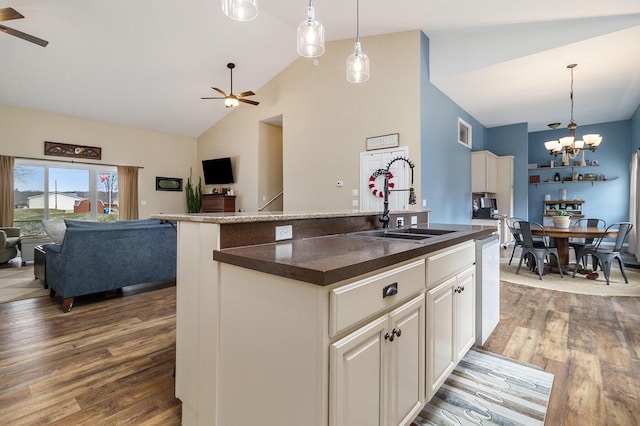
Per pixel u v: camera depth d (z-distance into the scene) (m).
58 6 4.16
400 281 1.28
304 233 1.76
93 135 6.93
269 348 1.10
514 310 3.12
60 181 6.60
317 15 4.19
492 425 1.52
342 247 1.40
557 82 4.73
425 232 2.53
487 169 6.30
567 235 4.21
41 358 2.15
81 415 1.57
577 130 7.49
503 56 4.12
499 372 1.98
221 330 1.31
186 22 4.79
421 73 4.47
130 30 4.76
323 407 0.95
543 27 3.84
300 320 0.99
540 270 4.34
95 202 7.05
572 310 3.11
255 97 6.91
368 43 4.97
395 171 4.65
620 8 3.26
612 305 3.25
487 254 2.33
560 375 1.95
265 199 7.12
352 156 5.17
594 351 2.25
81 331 2.61
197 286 1.43
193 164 8.54
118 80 5.80
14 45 4.61
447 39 4.55
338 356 0.97
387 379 1.21
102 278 3.30
